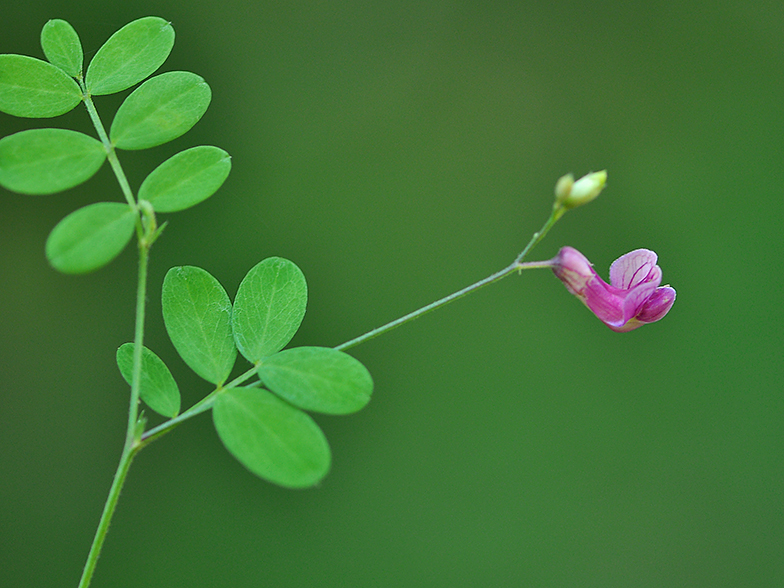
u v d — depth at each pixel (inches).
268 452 10.7
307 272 21.2
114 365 18.9
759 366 22.1
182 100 11.3
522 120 23.6
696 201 23.3
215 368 11.2
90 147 11.0
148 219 10.8
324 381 10.9
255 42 22.4
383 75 23.3
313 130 22.3
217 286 11.3
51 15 19.3
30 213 19.1
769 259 23.0
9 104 11.3
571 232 22.7
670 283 22.9
